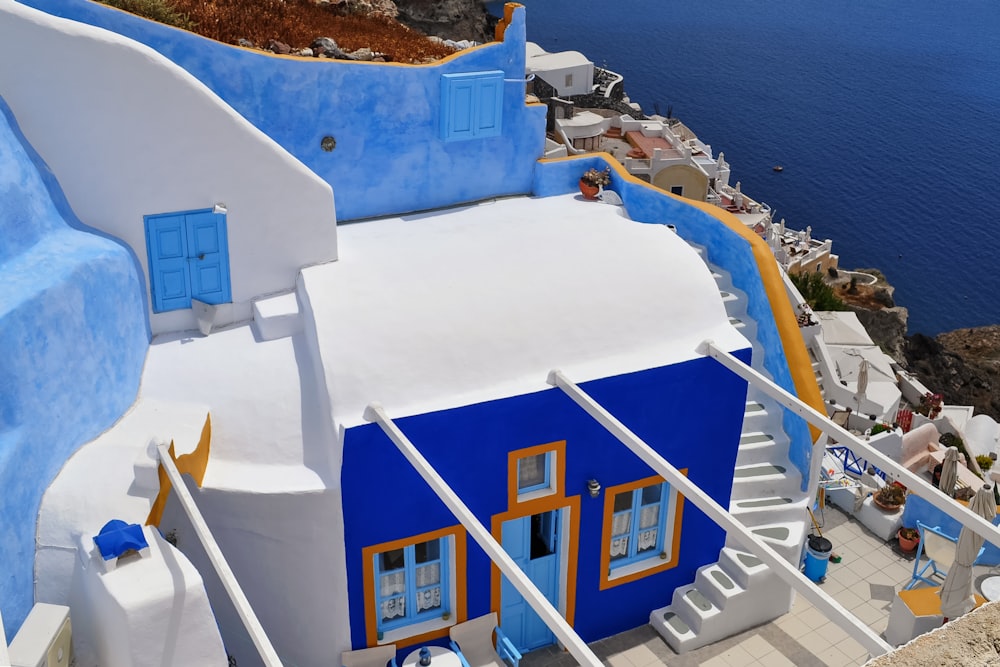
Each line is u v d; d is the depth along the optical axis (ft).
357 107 46.55
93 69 35.17
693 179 157.28
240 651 38.19
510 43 49.44
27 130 34.99
